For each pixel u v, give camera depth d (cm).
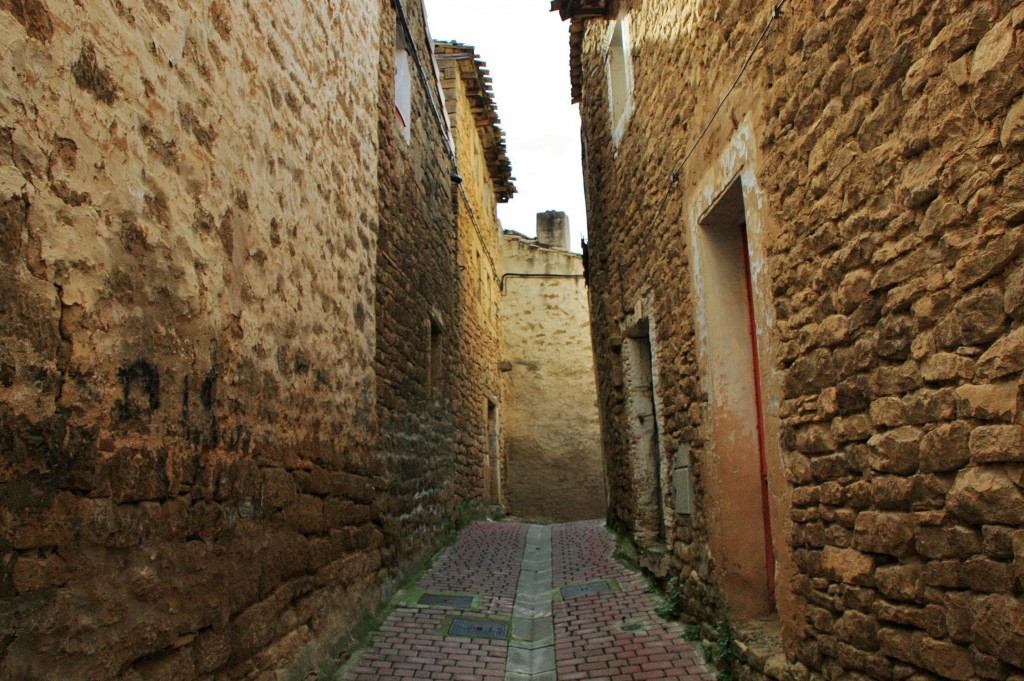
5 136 179
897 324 222
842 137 251
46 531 188
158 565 238
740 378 406
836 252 258
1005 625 179
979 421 187
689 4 429
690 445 461
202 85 285
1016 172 172
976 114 184
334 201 457
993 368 181
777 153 305
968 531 193
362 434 495
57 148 198
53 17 198
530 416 1633
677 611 471
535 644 461
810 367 280
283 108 375
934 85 201
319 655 380
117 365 220
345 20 500
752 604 389
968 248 189
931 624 209
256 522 316
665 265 506
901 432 221
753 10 330
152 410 238
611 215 704
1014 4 170
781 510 311
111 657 212
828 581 272
